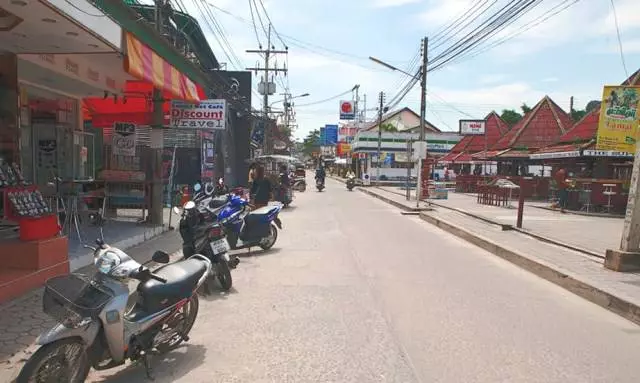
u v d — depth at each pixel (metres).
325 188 41.12
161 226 11.84
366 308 6.53
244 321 5.97
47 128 13.00
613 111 14.47
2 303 5.87
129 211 14.29
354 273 8.62
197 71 15.37
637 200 8.51
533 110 32.28
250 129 33.88
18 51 8.77
